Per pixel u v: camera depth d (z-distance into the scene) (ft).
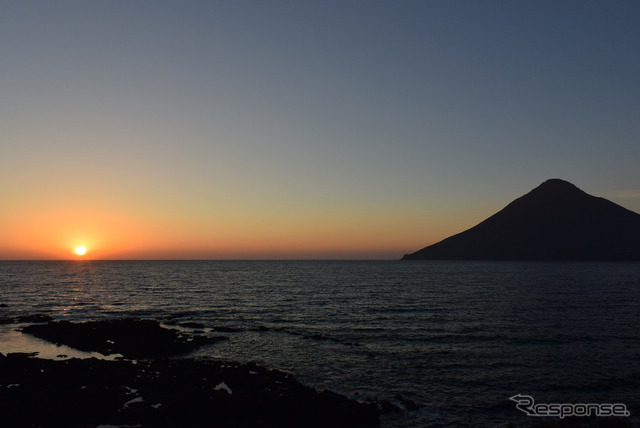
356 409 63.67
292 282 355.97
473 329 131.95
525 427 60.34
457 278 401.29
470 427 60.54
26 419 60.49
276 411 63.21
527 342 113.29
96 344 109.70
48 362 88.99
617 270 548.31
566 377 83.61
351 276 451.53
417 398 72.02
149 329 122.31
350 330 131.95
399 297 230.07
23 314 170.19
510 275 448.65
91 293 258.78
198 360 94.02
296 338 120.26
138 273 526.57
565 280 361.51
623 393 75.31
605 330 129.49
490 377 83.35
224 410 63.67
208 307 191.62
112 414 62.59
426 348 107.14
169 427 58.13
